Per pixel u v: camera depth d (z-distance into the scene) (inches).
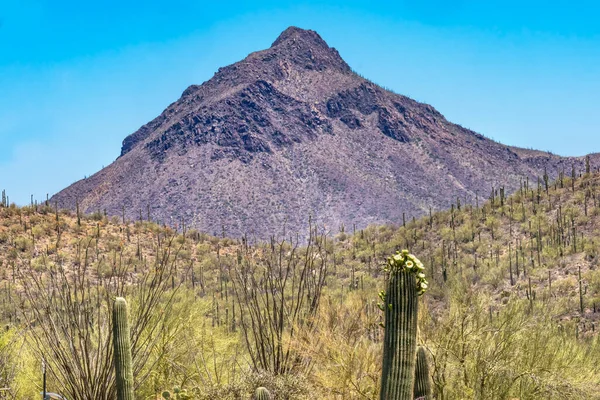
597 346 568.4
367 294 463.5
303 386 359.3
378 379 397.1
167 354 417.7
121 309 277.6
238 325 492.7
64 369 347.9
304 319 402.9
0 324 413.1
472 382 475.2
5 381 387.9
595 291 2285.9
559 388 478.6
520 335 500.4
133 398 275.6
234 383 356.2
